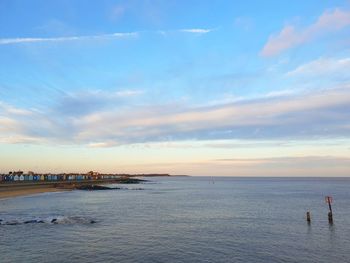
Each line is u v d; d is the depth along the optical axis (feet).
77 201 242.58
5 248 94.94
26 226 127.44
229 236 116.47
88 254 90.22
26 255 88.22
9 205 204.74
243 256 90.74
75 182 516.32
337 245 104.73
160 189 453.58
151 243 103.91
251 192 383.04
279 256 91.30
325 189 458.91
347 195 325.42
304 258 89.76
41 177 546.67
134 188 470.80
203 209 197.88
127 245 100.73
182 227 133.59
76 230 122.11
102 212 177.78
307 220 149.18
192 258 88.17
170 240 108.68
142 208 200.75
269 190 432.25
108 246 99.14
